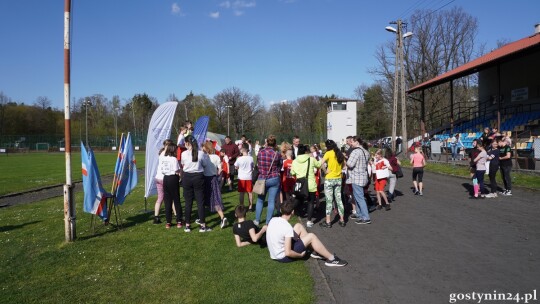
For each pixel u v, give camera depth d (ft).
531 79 85.40
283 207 20.18
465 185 46.42
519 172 49.62
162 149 28.73
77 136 237.86
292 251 19.31
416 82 153.48
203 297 15.60
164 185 27.66
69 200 24.50
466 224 26.53
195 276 17.97
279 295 15.49
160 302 15.42
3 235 27.17
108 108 294.87
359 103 257.34
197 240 24.26
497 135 51.13
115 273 18.81
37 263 20.54
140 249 22.61
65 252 22.31
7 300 16.02
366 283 16.66
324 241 23.59
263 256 20.62
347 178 30.66
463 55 155.94
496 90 96.43
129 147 29.58
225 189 47.96
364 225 27.50
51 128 262.88
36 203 42.01
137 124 292.20
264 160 26.27
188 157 26.13
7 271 19.42
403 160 87.86
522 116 81.82
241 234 22.40
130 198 43.21
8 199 45.80
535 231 23.94
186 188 26.40
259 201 27.12
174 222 29.84
